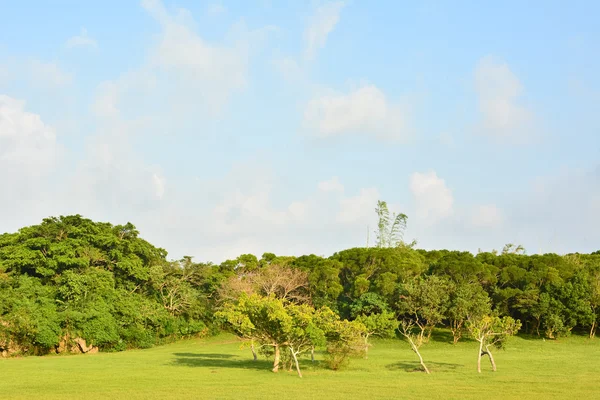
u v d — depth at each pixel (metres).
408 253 92.00
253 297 45.97
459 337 72.50
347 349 47.53
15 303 64.44
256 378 40.19
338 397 31.33
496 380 38.72
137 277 80.94
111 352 68.31
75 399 30.52
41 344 63.97
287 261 97.88
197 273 91.44
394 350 67.06
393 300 77.00
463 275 78.38
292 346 45.38
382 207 122.44
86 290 70.62
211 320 88.12
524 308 76.94
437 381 38.44
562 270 79.12
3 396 31.72
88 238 80.50
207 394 32.34
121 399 30.55
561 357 57.03
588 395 31.98
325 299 82.25
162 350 70.69
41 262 76.19
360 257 84.62
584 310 74.31
